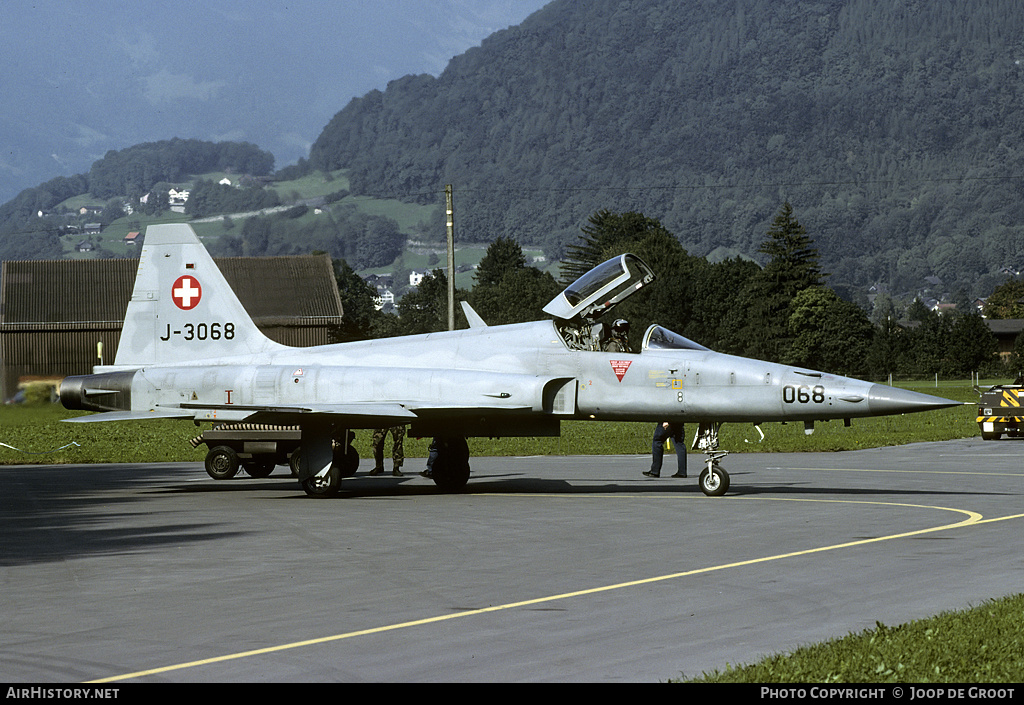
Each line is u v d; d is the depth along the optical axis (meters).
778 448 87.44
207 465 66.44
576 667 21.34
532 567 32.47
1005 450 85.88
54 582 30.66
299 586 29.80
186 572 32.19
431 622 25.17
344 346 61.59
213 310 63.50
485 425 58.06
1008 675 20.02
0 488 61.25
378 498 54.44
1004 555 33.66
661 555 34.44
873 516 43.84
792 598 27.44
